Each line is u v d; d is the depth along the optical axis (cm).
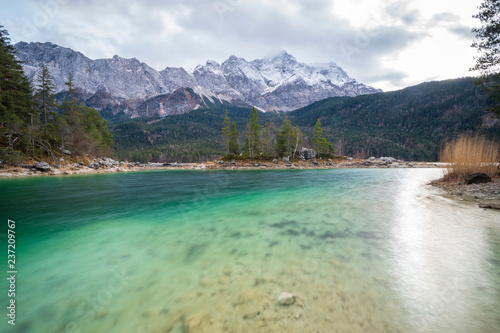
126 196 1608
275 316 336
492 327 308
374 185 2075
